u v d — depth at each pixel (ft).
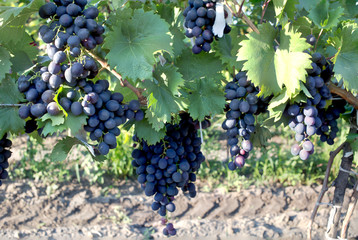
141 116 3.72
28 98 3.43
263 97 3.76
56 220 8.55
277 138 12.78
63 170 9.98
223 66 4.15
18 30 3.62
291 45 3.61
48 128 3.38
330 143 4.49
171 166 4.01
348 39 3.72
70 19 3.37
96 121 3.43
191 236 8.06
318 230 8.14
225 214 9.05
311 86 3.67
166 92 3.73
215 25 3.82
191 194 4.38
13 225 8.30
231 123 3.89
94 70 3.41
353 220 8.26
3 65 3.59
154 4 4.15
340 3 4.49
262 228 8.23
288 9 3.77
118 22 3.53
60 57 3.32
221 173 10.37
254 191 9.62
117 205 9.17
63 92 3.42
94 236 8.04
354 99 4.08
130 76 3.48
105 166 10.73
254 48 3.63
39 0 3.43
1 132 3.58
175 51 4.12
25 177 10.09
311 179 10.03
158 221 8.75
